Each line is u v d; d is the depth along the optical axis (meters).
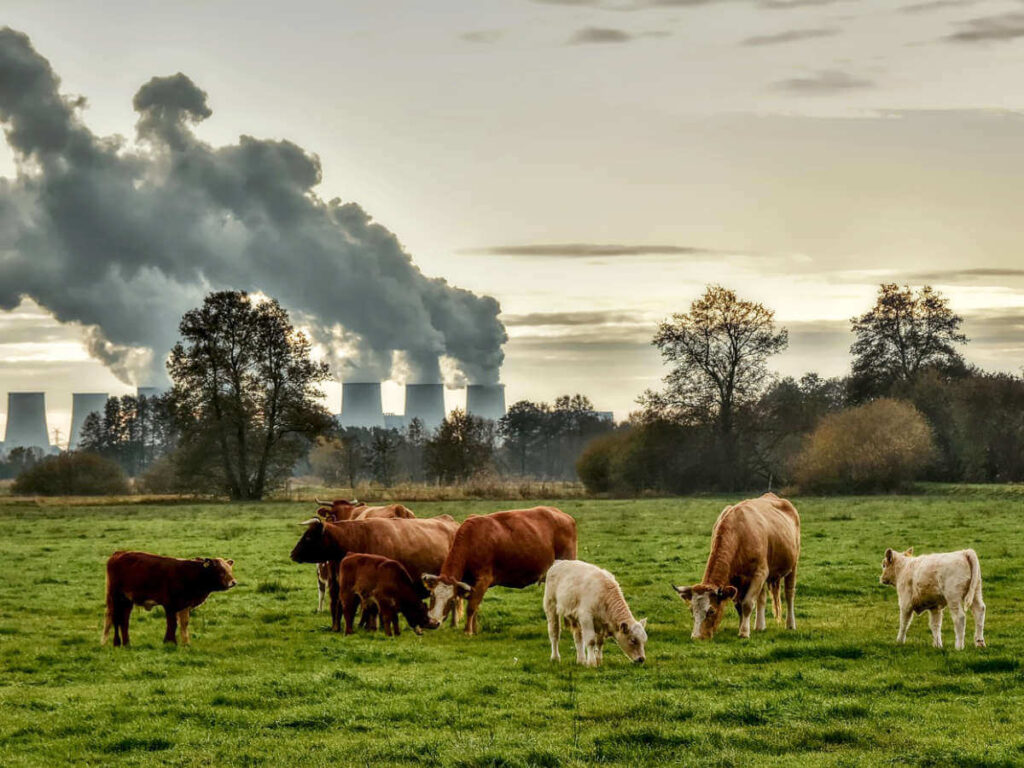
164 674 16.14
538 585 26.50
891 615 21.27
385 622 19.83
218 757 11.50
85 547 38.69
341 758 11.36
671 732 12.05
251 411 78.06
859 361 96.44
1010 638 18.06
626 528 44.38
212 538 42.00
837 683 14.49
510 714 13.09
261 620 22.23
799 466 79.62
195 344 77.69
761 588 19.11
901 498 70.56
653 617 21.66
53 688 15.14
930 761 11.05
